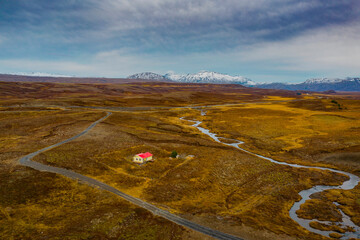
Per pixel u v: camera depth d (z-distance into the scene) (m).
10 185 48.53
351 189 57.16
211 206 47.16
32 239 33.91
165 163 69.81
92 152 72.50
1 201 43.03
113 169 62.75
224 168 67.50
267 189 56.34
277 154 84.19
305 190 57.00
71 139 84.88
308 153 83.06
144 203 46.47
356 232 40.16
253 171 66.31
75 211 42.09
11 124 100.75
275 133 110.69
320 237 38.34
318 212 46.81
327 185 59.75
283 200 51.56
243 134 111.38
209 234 37.41
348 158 74.94
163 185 55.56
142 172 62.56
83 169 60.12
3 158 62.88
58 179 53.31
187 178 60.12
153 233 37.00
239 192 54.50
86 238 34.75
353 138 94.44
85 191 49.50
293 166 73.19
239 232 38.31
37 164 60.16
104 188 51.56
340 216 45.53
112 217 40.31
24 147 73.12
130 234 36.53
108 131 99.56
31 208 42.06
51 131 94.88
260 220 42.78
